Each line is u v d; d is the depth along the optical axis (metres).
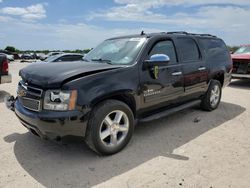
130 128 3.90
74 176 3.15
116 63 4.15
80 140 3.49
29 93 3.54
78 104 3.27
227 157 3.63
